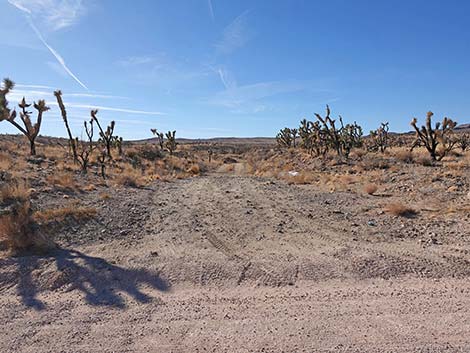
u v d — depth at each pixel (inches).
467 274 194.1
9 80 568.4
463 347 127.6
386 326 143.7
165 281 194.5
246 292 180.9
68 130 759.7
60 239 266.8
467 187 444.1
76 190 489.1
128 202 432.5
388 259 214.4
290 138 1943.9
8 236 249.9
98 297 177.0
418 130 781.3
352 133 1246.9
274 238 272.1
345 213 357.4
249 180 761.6
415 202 394.9
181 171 1075.3
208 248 248.1
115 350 130.9
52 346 134.1
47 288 187.0
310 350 127.7
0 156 640.4
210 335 139.9
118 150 1193.4
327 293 177.0
